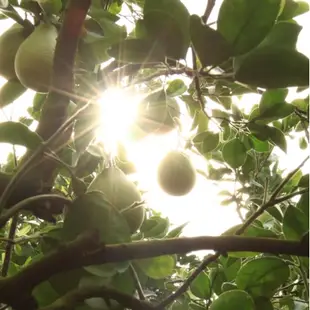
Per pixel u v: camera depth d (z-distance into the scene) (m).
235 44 0.91
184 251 0.89
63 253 0.90
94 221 1.04
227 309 1.20
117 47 0.97
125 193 1.21
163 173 1.32
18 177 1.06
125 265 1.00
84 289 0.97
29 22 1.32
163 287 1.64
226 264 1.51
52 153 1.16
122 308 1.02
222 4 0.92
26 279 0.91
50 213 1.29
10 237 1.42
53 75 1.13
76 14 1.05
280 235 1.47
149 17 0.96
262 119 1.39
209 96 1.48
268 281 1.25
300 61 0.90
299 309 1.47
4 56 1.33
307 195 1.13
